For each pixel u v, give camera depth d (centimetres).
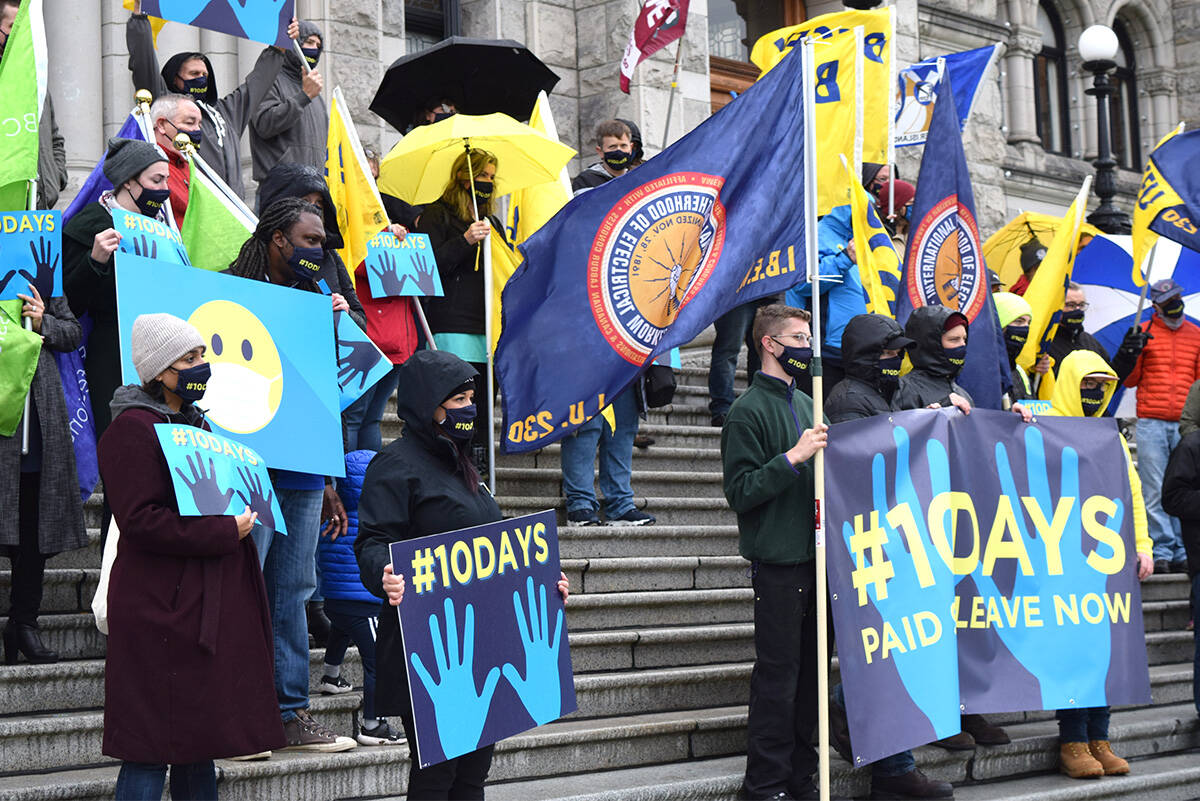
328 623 762
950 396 759
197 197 730
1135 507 832
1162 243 1224
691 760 736
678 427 1092
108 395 673
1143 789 791
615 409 936
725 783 682
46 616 682
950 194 872
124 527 503
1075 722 797
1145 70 2392
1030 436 773
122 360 593
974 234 870
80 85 1161
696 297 670
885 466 710
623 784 668
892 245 982
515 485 972
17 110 666
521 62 1001
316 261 664
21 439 641
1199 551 882
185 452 512
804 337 693
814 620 692
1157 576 1112
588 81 1473
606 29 1461
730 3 1706
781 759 677
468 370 552
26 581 659
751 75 1720
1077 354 979
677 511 996
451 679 539
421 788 544
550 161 923
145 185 661
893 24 1048
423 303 924
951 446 742
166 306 612
